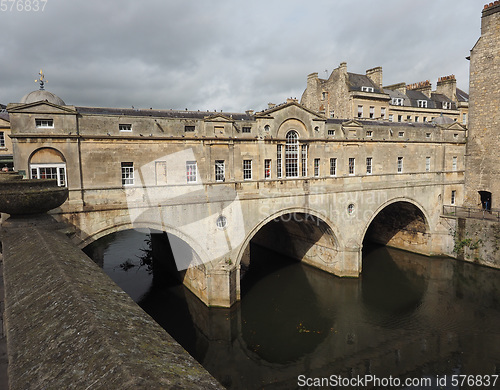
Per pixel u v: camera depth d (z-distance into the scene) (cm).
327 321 2278
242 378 1788
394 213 3681
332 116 4669
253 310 2428
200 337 2147
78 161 1900
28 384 263
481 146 3362
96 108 2231
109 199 2005
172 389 235
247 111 2975
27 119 1777
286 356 1938
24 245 693
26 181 887
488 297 2544
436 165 3409
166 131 2156
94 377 246
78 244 1917
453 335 2080
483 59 3278
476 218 3100
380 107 4572
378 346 2008
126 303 425
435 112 5162
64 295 408
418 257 3431
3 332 648
